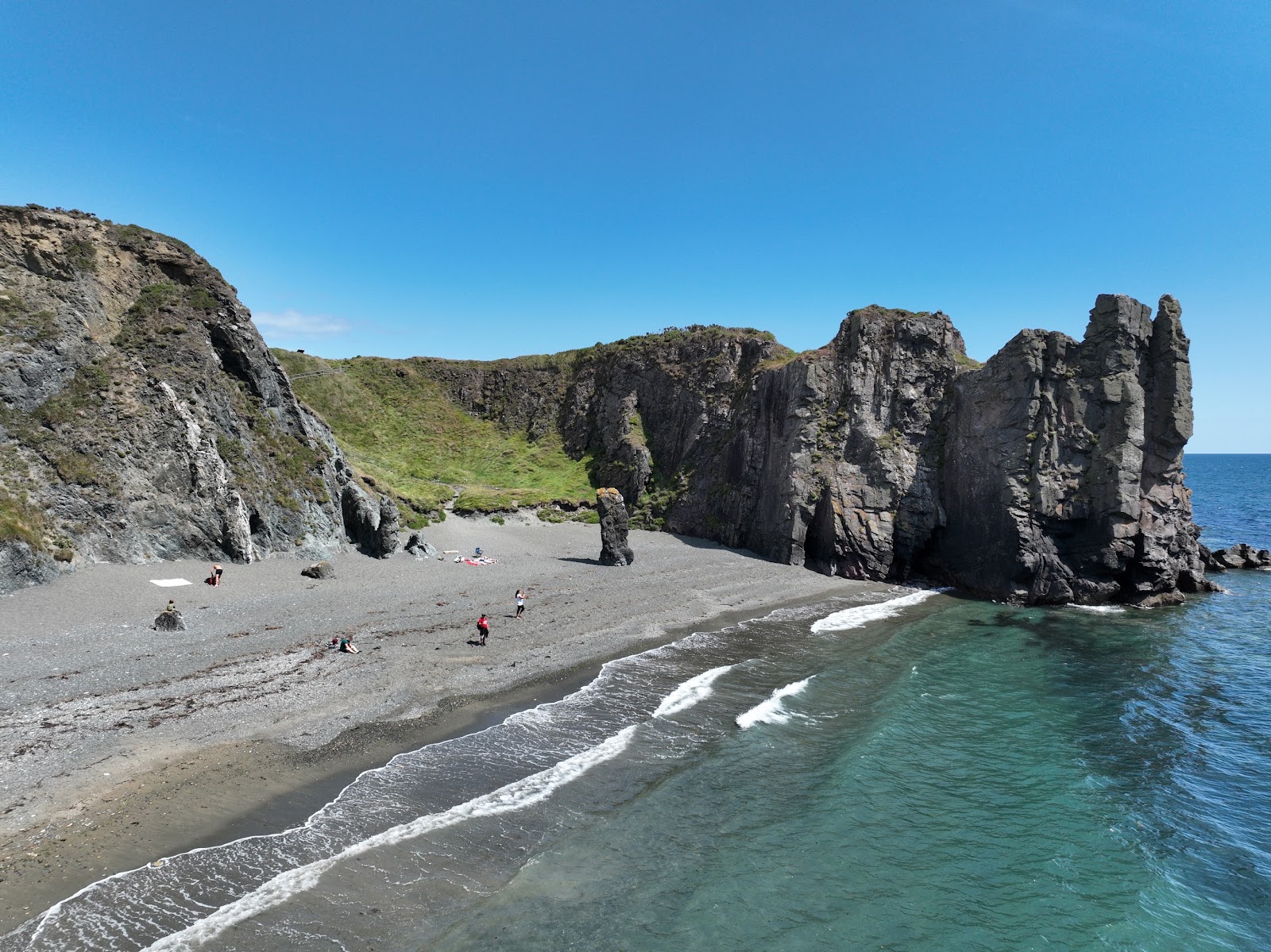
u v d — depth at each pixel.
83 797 17.11
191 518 40.94
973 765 23.73
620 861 16.92
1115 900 16.59
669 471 83.25
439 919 14.31
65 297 42.00
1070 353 53.50
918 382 61.72
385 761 20.77
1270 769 24.23
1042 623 45.22
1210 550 71.69
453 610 37.88
